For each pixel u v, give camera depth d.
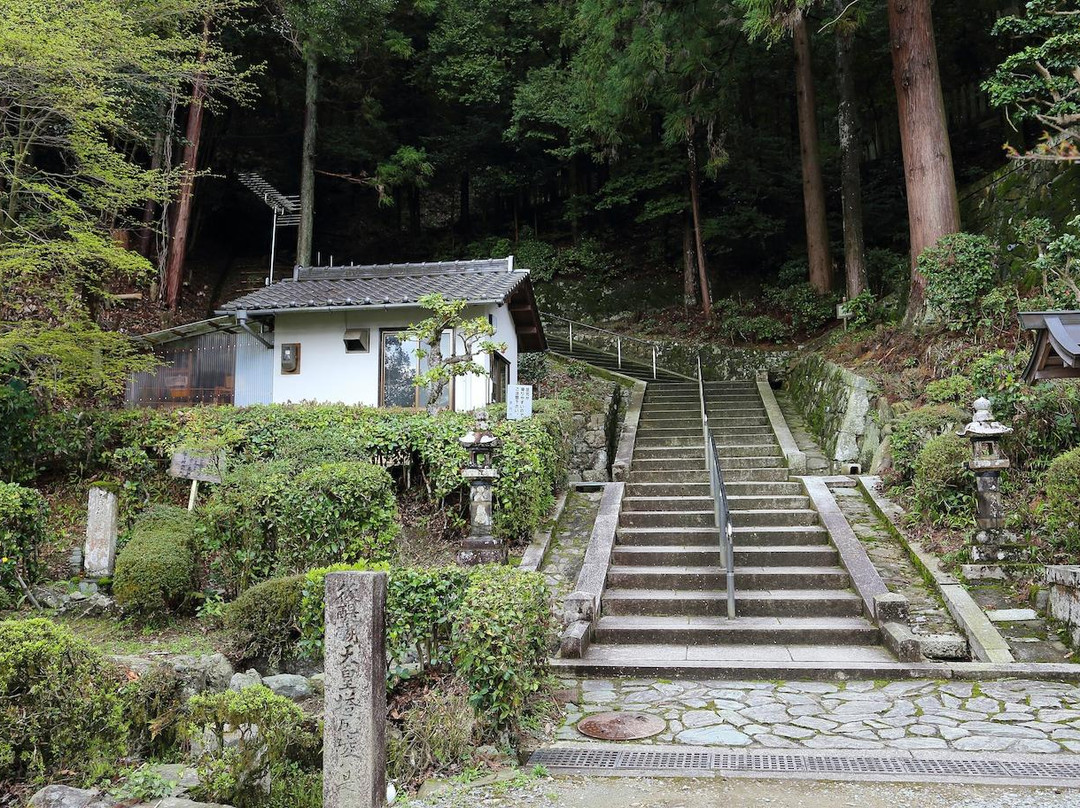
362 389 11.92
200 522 7.37
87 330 9.86
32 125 9.70
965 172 18.05
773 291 18.86
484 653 4.44
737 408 13.74
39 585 7.09
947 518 7.88
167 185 10.12
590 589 7.31
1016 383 8.66
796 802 3.60
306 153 18.45
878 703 5.09
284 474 7.57
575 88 18.34
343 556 7.06
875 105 21.56
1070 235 9.05
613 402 14.60
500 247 23.84
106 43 8.91
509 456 8.64
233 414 9.98
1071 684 5.43
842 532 8.35
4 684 3.65
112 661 4.73
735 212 20.94
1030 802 3.50
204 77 12.95
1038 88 9.20
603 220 24.72
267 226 24.19
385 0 17.77
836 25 14.19
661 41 13.27
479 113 23.31
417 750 4.39
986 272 10.46
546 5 22.25
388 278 13.52
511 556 8.38
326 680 3.50
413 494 9.46
